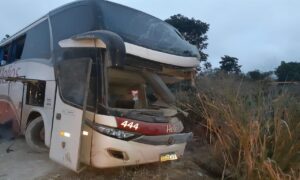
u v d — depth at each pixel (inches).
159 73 272.1
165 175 251.9
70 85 228.8
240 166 229.8
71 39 237.3
